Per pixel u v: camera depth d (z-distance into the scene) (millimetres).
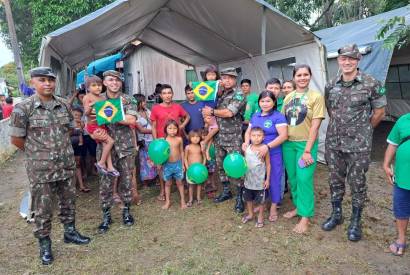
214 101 4977
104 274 3395
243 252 3711
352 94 3635
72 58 8352
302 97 3977
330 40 10852
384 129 10695
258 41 7469
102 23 6008
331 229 4082
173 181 6270
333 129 3836
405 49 9719
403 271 3266
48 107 3477
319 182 5879
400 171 3297
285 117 4121
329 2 19828
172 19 8289
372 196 5137
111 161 4262
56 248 3895
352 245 3748
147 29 9867
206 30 8281
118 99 4094
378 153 7809
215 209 4895
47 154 3441
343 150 3738
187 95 5520
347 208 4703
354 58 3506
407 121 3297
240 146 4824
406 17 8016
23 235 4328
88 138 6023
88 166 6773
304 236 3982
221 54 10164
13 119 3330
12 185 6852
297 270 3350
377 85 3564
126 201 4438
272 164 4219
